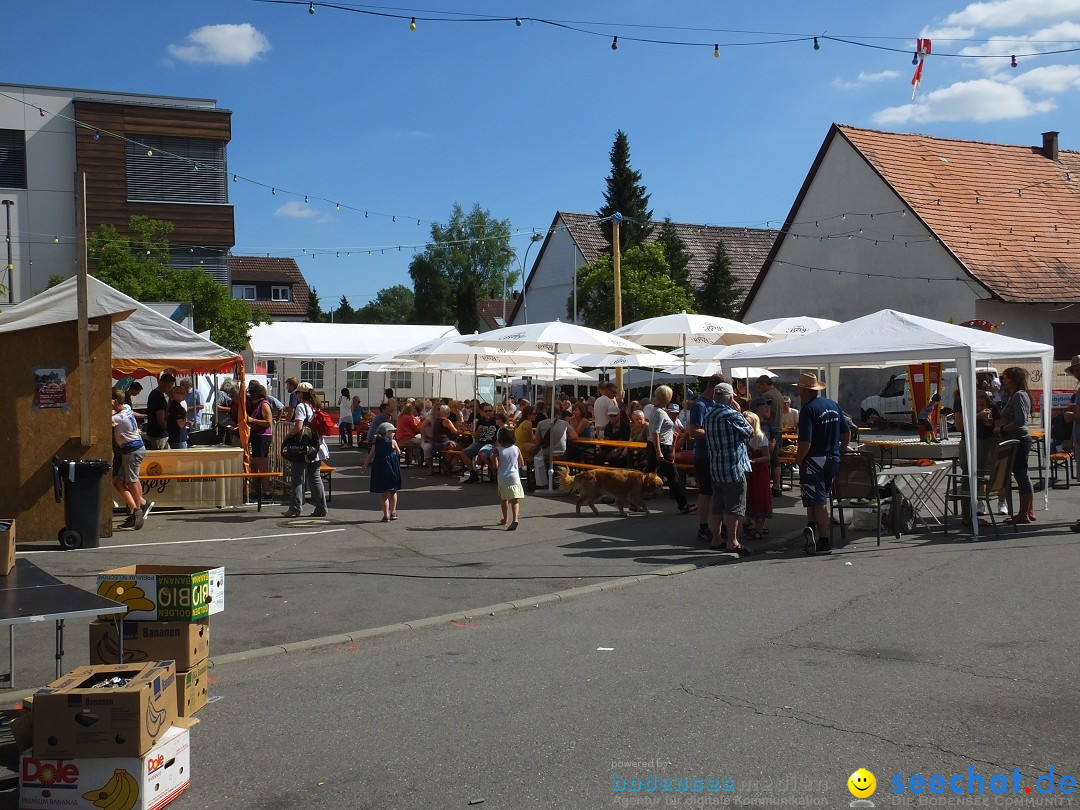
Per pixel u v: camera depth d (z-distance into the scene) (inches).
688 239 1993.1
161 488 534.3
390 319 4180.6
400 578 360.2
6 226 1149.1
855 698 210.2
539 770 175.9
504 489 470.0
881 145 1210.0
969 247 1091.3
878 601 303.9
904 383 1210.0
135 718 160.7
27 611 181.6
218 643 275.1
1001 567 350.6
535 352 738.2
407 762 182.5
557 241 1943.9
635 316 1398.9
